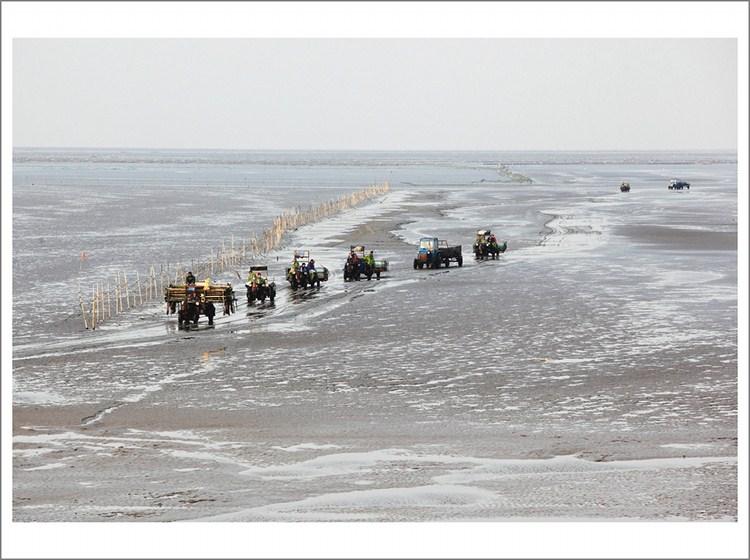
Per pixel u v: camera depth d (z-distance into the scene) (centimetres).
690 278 8056
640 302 6762
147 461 3338
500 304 6719
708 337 5481
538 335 5581
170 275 8512
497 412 3947
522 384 4425
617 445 3472
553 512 2806
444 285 7775
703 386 4353
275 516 2794
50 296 7269
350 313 6431
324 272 8219
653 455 3350
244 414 3947
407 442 3538
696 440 3531
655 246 10794
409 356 5047
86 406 4094
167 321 6244
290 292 7556
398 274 8612
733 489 2991
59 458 3375
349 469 3231
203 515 2805
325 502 2914
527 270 8738
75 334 5784
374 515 2798
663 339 5434
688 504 2864
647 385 4388
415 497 2950
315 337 5597
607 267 8888
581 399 4144
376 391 4322
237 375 4644
